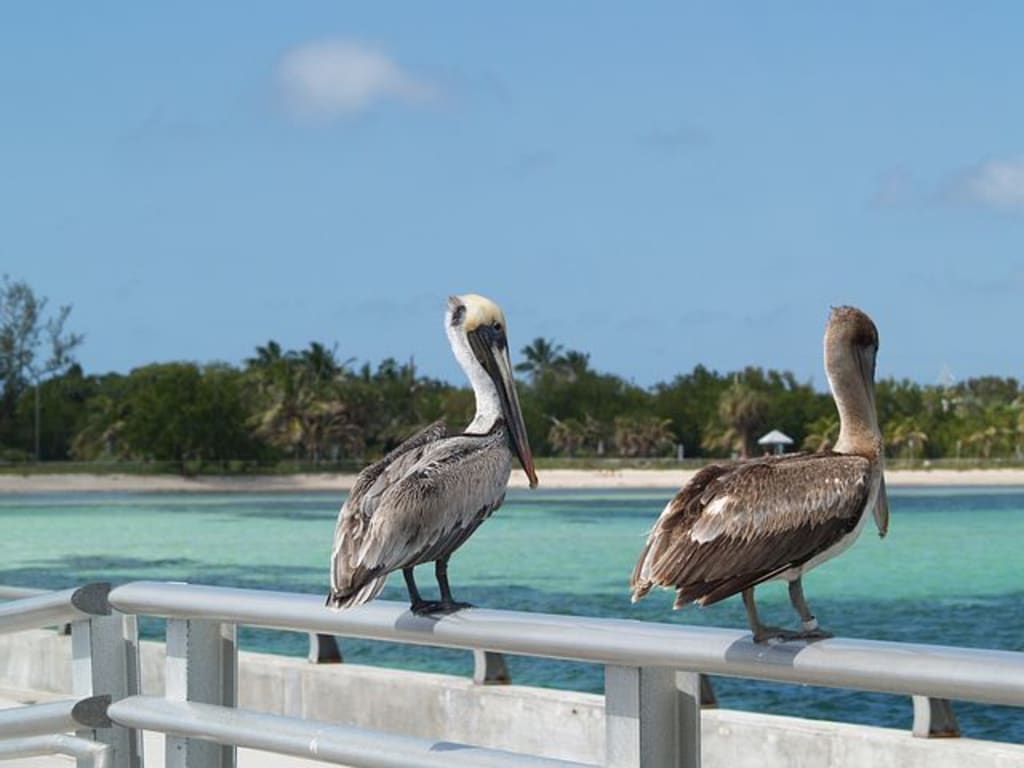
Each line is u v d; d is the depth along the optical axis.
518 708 9.02
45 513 95.69
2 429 150.25
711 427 158.25
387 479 4.82
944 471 152.75
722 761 8.19
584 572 46.03
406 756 3.84
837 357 3.99
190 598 4.40
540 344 173.12
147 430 140.62
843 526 3.79
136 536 69.88
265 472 143.62
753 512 3.74
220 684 4.54
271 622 4.35
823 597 37.53
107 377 163.00
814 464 3.84
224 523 81.69
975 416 162.62
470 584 41.25
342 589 4.44
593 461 153.75
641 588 3.83
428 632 3.98
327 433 146.38
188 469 142.62
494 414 5.39
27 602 4.80
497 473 5.00
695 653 3.35
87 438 150.62
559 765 3.60
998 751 7.08
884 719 17.25
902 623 31.61
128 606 4.57
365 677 9.97
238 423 142.38
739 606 33.72
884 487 3.97
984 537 66.19
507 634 3.77
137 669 4.76
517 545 60.84
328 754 4.02
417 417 151.88
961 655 3.02
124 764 4.70
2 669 12.22
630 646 3.44
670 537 3.81
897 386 164.38
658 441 161.38
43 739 4.85
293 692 10.45
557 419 166.12
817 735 7.76
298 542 65.00
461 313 5.50
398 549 4.60
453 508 4.78
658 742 3.49
